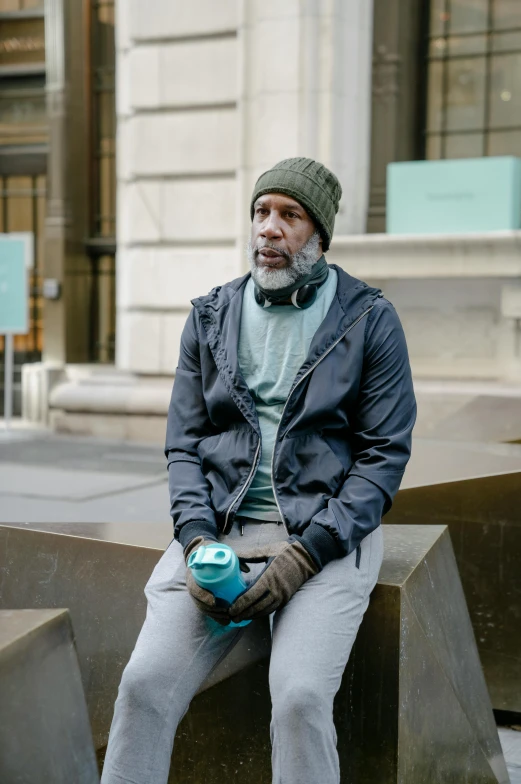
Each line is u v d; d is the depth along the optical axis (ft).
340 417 7.45
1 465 19.47
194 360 8.04
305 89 22.71
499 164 21.93
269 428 7.60
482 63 23.75
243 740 7.80
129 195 24.93
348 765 7.43
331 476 7.36
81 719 5.93
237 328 7.79
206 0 23.62
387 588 7.33
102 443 23.54
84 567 8.62
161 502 15.75
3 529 8.98
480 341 22.99
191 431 7.98
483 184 22.09
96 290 28.89
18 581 8.87
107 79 28.30
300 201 7.54
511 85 23.53
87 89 28.25
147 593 7.39
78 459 20.48
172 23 23.99
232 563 6.59
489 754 8.84
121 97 25.17
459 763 8.29
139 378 25.09
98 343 28.96
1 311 25.32
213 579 6.57
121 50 25.04
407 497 11.14
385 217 24.06
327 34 22.67
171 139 24.31
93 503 15.57
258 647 7.73
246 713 7.79
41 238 29.30
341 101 23.13
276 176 7.63
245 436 7.64
